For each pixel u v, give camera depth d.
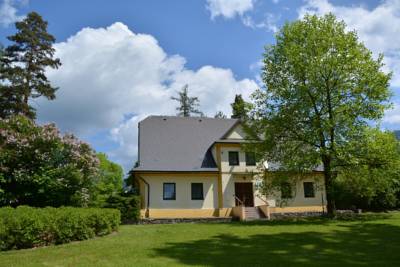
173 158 31.75
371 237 16.95
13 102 36.16
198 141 34.03
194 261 11.98
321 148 23.33
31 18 39.06
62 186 21.02
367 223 22.06
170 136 33.84
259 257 12.69
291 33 26.19
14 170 20.09
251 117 26.73
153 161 31.05
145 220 27.00
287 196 26.67
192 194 30.81
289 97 25.12
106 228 18.31
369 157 24.22
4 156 20.02
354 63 24.33
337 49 25.05
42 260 12.03
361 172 24.98
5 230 13.59
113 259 12.25
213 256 12.85
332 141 23.92
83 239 16.41
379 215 27.53
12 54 37.91
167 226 22.50
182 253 13.38
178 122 35.56
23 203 20.78
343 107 23.97
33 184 20.56
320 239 16.55
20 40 38.00
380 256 12.85
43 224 14.62
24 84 37.06
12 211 14.49
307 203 33.09
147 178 30.11
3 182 20.05
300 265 11.43
